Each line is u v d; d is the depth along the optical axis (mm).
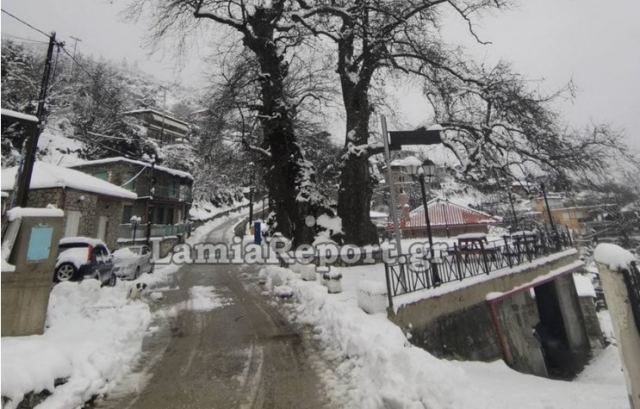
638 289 2297
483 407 3225
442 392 3340
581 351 13992
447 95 14609
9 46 29922
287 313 8266
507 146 13570
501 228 33438
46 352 3982
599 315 21031
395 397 3479
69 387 3812
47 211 5406
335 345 5688
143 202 30453
